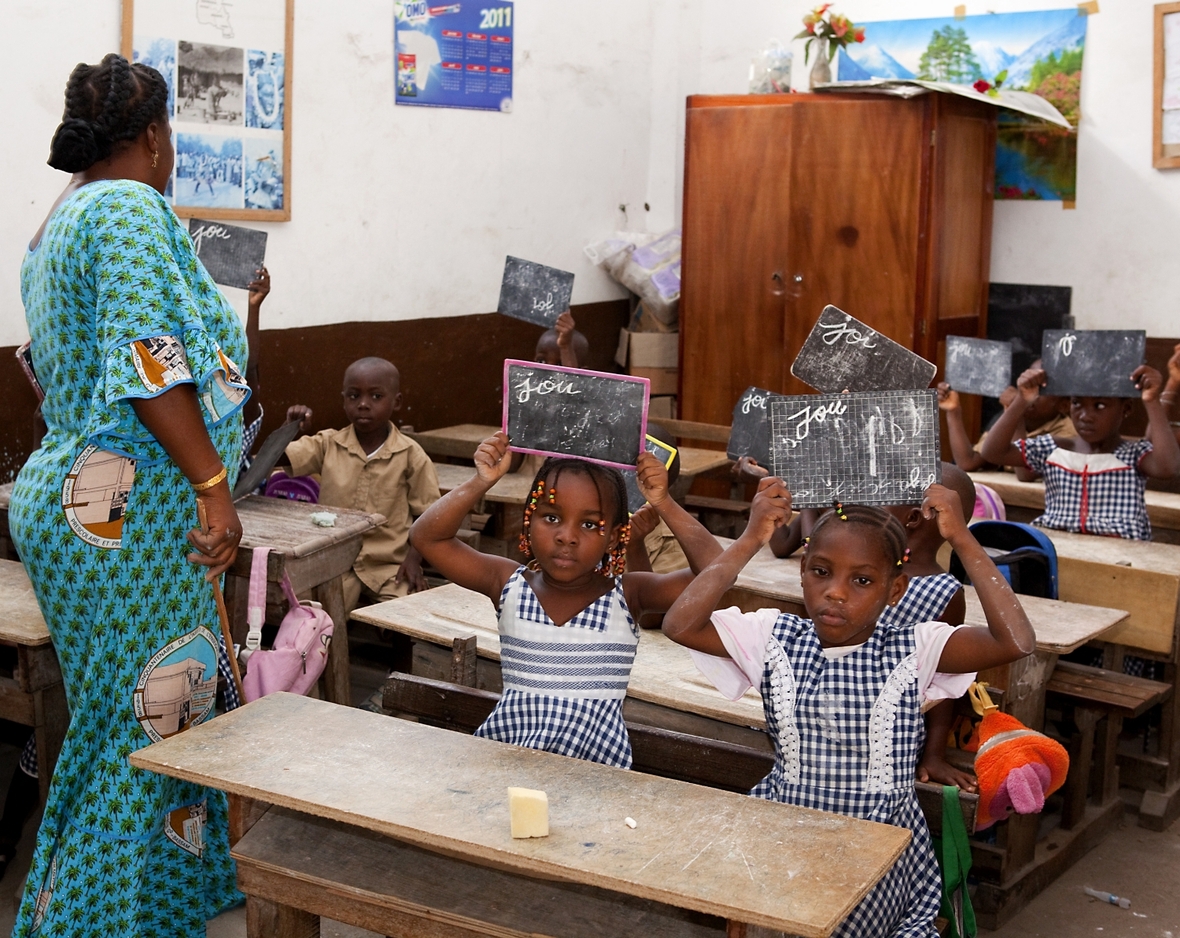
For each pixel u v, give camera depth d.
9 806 3.21
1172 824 3.74
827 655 2.26
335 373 5.59
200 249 3.99
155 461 2.45
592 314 7.00
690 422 5.77
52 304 2.44
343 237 5.57
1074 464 4.46
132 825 2.50
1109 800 3.68
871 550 2.15
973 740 3.08
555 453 2.38
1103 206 5.98
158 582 2.50
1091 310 6.08
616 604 2.40
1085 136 5.99
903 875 2.19
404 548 4.60
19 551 2.54
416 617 3.26
